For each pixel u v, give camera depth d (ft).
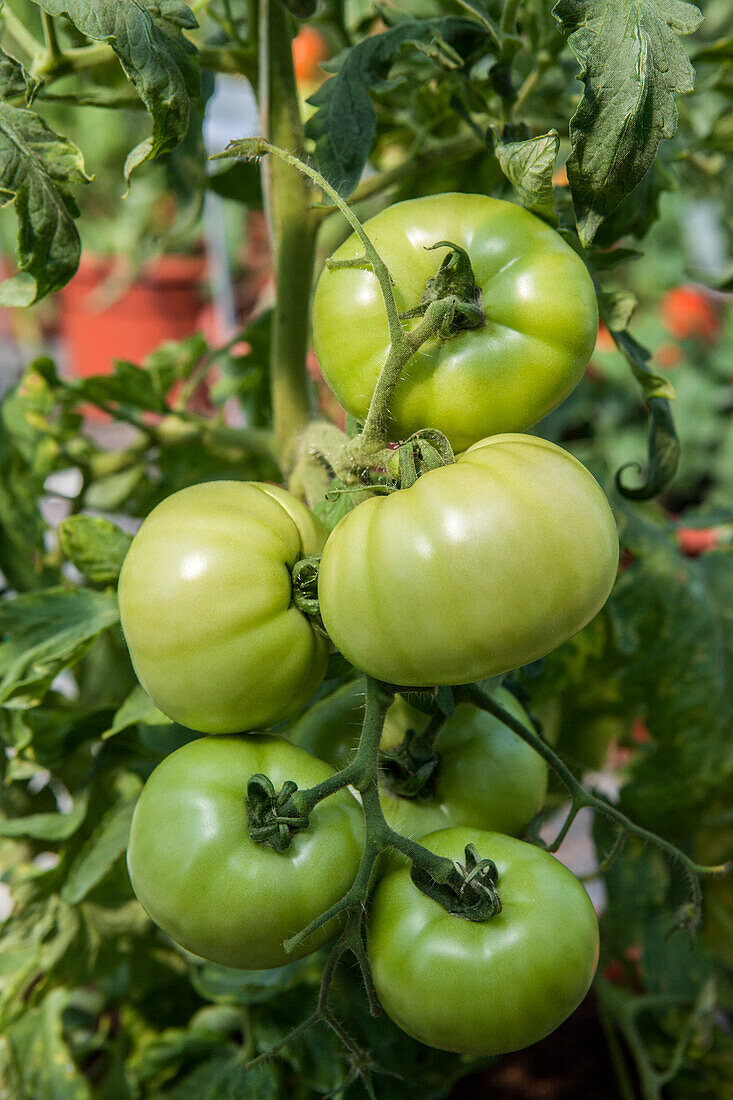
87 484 2.19
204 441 2.17
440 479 1.21
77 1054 2.17
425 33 1.56
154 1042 2.01
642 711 2.15
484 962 1.25
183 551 1.30
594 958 1.31
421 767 1.44
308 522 1.40
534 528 1.17
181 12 1.40
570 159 1.28
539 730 1.55
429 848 1.35
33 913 1.91
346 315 1.33
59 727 1.87
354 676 1.55
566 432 4.54
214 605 1.28
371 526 1.21
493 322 1.31
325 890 1.28
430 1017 1.27
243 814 1.29
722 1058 2.17
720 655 2.05
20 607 1.73
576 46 1.25
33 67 1.58
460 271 1.28
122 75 2.16
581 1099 2.10
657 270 5.21
